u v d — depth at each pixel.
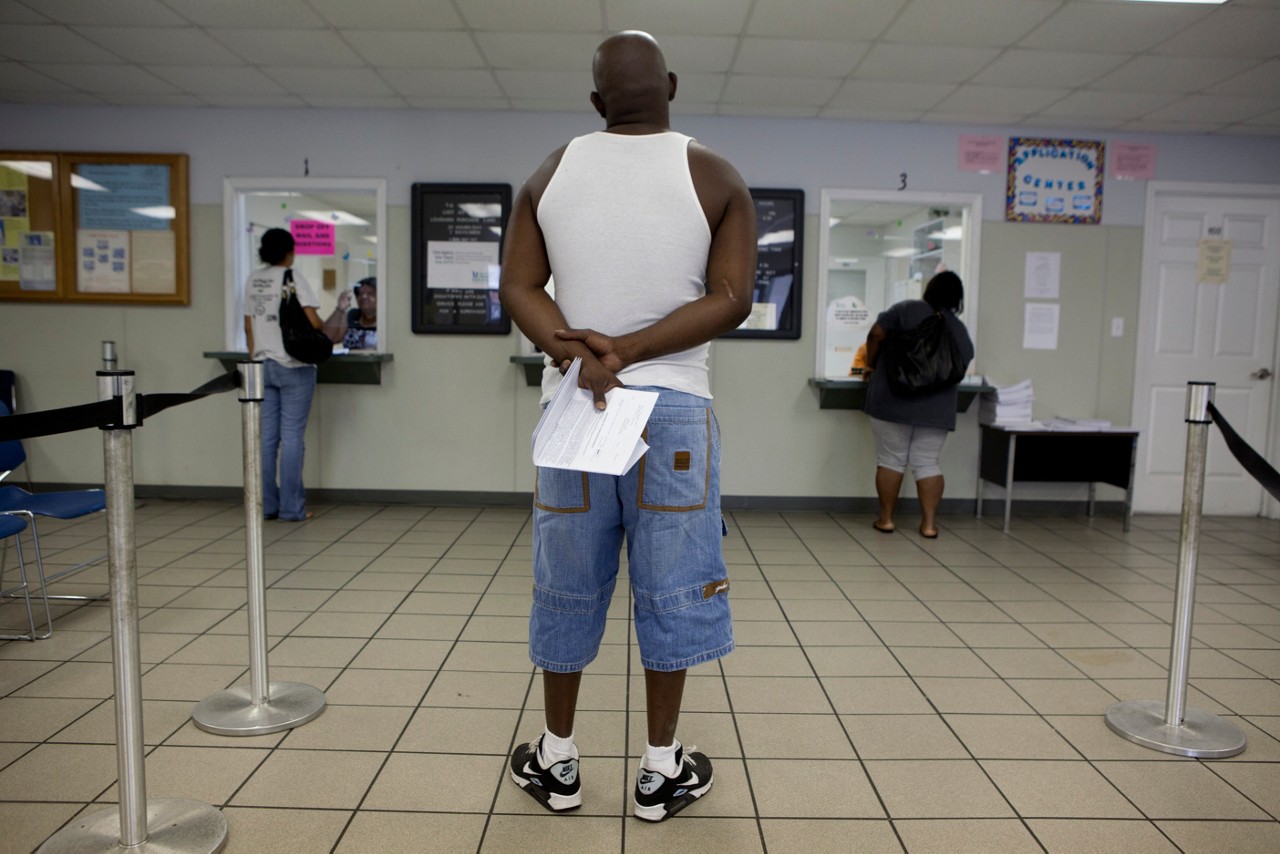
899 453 4.32
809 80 4.13
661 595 1.48
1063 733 2.10
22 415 1.31
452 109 4.74
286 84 4.32
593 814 1.69
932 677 2.45
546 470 1.51
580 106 4.64
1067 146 4.85
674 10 3.36
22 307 4.84
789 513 4.91
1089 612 3.11
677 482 1.46
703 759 1.85
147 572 3.39
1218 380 5.06
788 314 4.85
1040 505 5.05
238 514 4.53
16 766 1.83
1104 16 3.32
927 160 4.83
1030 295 4.91
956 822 1.69
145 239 4.79
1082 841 1.63
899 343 4.16
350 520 4.48
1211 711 2.27
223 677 2.34
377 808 1.69
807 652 2.64
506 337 4.86
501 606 3.03
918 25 3.45
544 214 1.48
